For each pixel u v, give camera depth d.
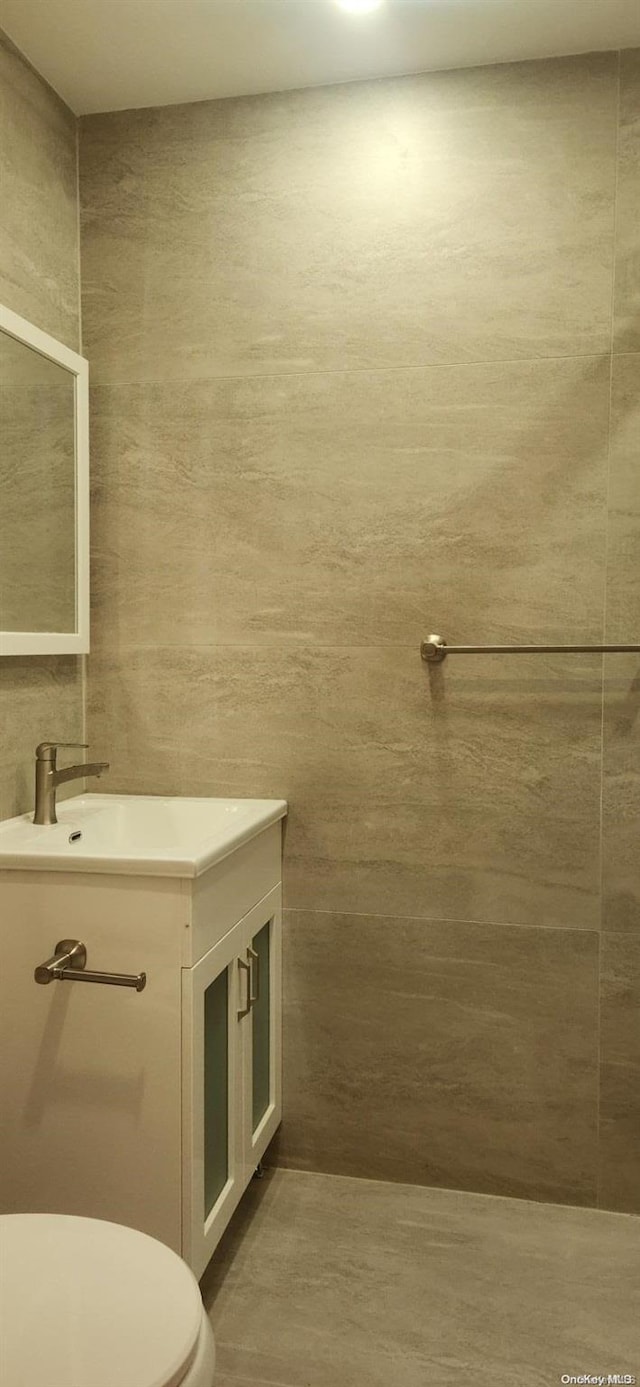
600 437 1.81
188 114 1.97
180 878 1.40
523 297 1.83
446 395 1.87
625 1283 1.64
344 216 1.91
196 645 2.01
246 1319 1.55
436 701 1.90
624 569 1.81
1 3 1.65
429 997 1.94
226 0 1.64
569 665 1.84
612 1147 1.86
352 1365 1.45
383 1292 1.61
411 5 1.64
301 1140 2.01
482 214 1.84
